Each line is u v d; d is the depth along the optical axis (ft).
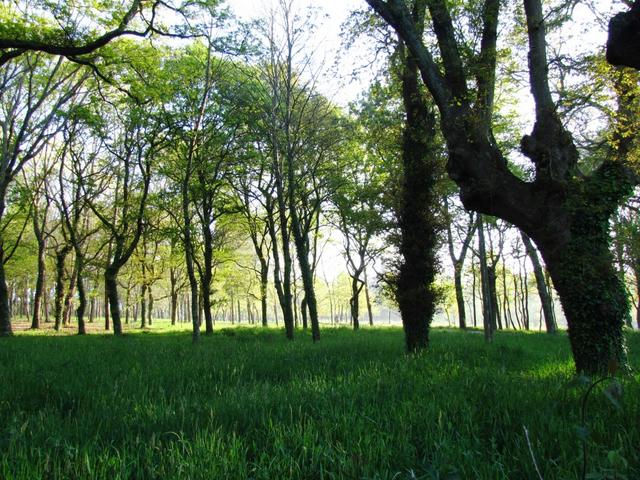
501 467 10.41
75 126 86.84
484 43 34.45
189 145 67.26
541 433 12.37
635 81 28.22
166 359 33.63
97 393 19.49
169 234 76.28
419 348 38.78
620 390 7.38
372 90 45.65
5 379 23.16
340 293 231.30
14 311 245.45
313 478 10.79
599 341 26.76
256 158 78.95
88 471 10.52
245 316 393.29
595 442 11.80
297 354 35.73
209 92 70.69
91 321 192.34
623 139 29.09
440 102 31.76
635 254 56.80
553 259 28.73
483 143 30.53
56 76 82.84
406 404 15.84
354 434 12.99
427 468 10.34
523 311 171.63
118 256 85.92
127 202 83.82
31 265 144.56
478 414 14.80
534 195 29.19
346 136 71.41
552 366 29.94
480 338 63.16
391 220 46.50
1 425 15.08
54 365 30.30
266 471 10.55
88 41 44.06
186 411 15.71
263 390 19.79
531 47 30.99
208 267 87.20
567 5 29.27
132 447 12.19
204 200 83.41
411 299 40.50
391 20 32.40
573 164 29.50
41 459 11.33
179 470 10.22
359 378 22.72
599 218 28.32
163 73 60.13
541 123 29.86
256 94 73.20
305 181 80.64
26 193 93.71
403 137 43.88
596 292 27.02
